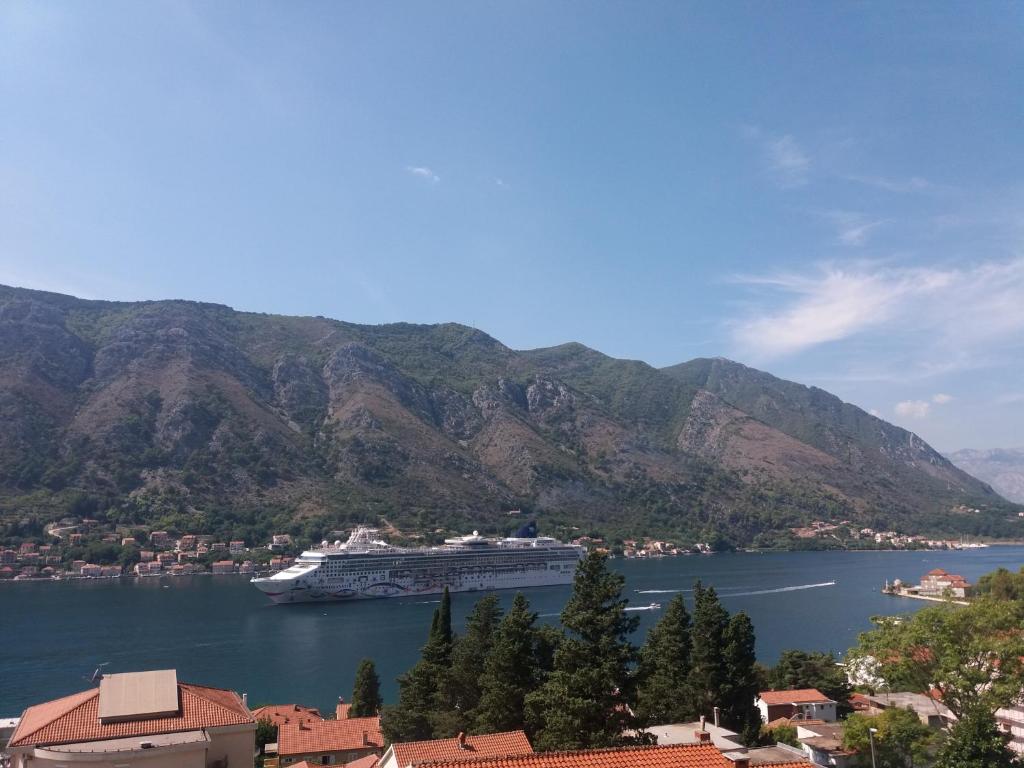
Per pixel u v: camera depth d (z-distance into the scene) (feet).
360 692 294.87
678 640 229.66
